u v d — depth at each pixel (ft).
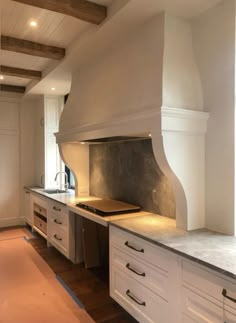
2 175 16.90
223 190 6.70
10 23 8.64
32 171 17.67
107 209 9.07
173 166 6.70
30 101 17.52
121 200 10.80
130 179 10.23
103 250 11.41
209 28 6.96
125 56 8.32
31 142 17.63
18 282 9.70
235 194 6.41
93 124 9.44
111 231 7.88
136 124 7.39
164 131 6.50
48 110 16.12
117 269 7.62
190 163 6.96
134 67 7.86
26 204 16.88
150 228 7.11
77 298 8.62
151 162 9.15
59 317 7.61
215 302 4.76
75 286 9.40
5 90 16.10
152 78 7.07
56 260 11.71
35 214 15.15
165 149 6.56
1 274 10.34
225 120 6.63
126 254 7.21
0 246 13.48
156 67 6.98
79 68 11.34
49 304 8.27
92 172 12.91
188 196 6.93
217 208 6.85
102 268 10.90
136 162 9.89
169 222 7.76
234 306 4.44
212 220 6.98
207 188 7.11
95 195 12.71
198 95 7.18
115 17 7.23
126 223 7.64
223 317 4.63
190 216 6.95
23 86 16.26
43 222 13.83
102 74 9.57
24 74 12.90
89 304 8.28
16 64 12.34
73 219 11.08
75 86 11.80
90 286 9.41
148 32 7.41
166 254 5.84
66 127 11.96
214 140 6.91
